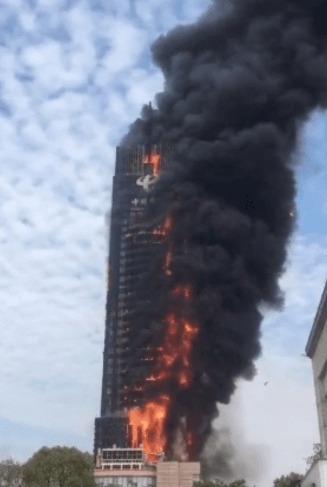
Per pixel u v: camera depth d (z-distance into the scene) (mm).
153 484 151625
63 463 104375
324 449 58375
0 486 100750
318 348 59406
